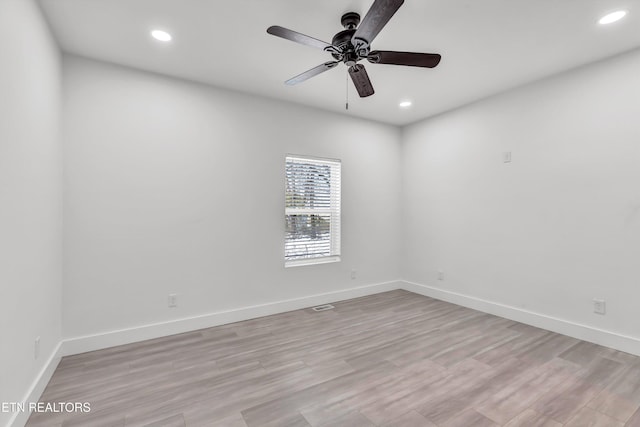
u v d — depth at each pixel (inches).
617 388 79.4
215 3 75.4
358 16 79.4
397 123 178.2
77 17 80.5
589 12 78.5
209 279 123.3
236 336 113.8
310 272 150.4
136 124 109.2
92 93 102.2
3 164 56.4
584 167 107.9
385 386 81.0
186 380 84.0
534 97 121.2
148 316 111.3
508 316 130.6
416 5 75.7
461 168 150.0
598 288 105.0
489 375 86.2
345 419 68.1
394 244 181.3
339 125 159.3
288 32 70.6
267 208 137.3
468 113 146.4
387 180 177.9
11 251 60.0
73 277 99.0
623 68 99.0
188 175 118.7
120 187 106.3
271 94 134.2
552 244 116.6
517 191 127.3
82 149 100.4
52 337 87.4
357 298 163.9
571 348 102.2
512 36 89.7
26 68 67.2
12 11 60.0
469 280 147.1
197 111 120.9
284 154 141.9
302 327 122.6
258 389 79.7
